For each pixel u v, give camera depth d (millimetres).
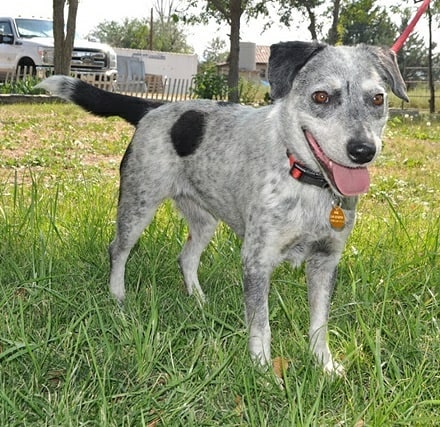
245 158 1128
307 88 1014
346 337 1124
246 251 1075
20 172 2430
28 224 1449
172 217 1580
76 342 970
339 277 1322
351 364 1008
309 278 1112
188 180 1279
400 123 5180
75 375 942
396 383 950
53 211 1538
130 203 1314
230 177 1163
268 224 1051
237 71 6559
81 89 1372
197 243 1368
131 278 1361
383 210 2023
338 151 949
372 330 1078
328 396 940
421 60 15492
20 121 3938
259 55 18328
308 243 1076
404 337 1066
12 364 949
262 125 1116
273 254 1062
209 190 1229
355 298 1170
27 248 1345
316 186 1031
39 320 1103
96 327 1066
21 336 959
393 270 1266
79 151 3006
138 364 936
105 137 3574
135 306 1166
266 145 1081
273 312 1096
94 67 6484
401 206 2113
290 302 1202
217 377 938
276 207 1044
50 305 1127
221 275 1379
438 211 2074
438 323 1123
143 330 1013
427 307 1183
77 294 1195
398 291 1225
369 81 1009
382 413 853
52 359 970
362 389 949
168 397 896
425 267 1323
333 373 993
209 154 1210
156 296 1130
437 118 6148
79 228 1479
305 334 1148
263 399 925
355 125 962
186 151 1254
